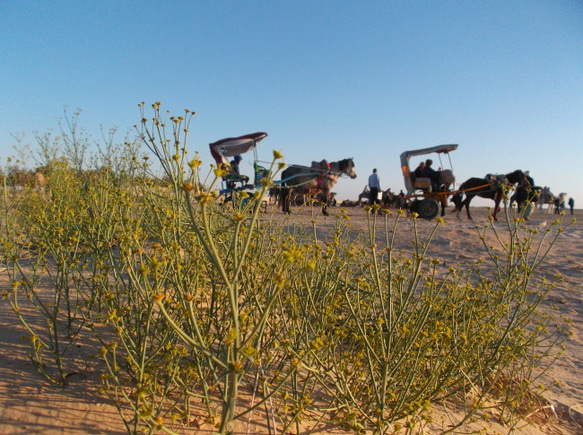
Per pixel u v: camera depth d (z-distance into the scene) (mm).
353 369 2102
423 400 1983
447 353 2129
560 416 2666
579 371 3283
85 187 4668
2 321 2451
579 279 5723
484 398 2648
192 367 1729
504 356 2553
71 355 2156
